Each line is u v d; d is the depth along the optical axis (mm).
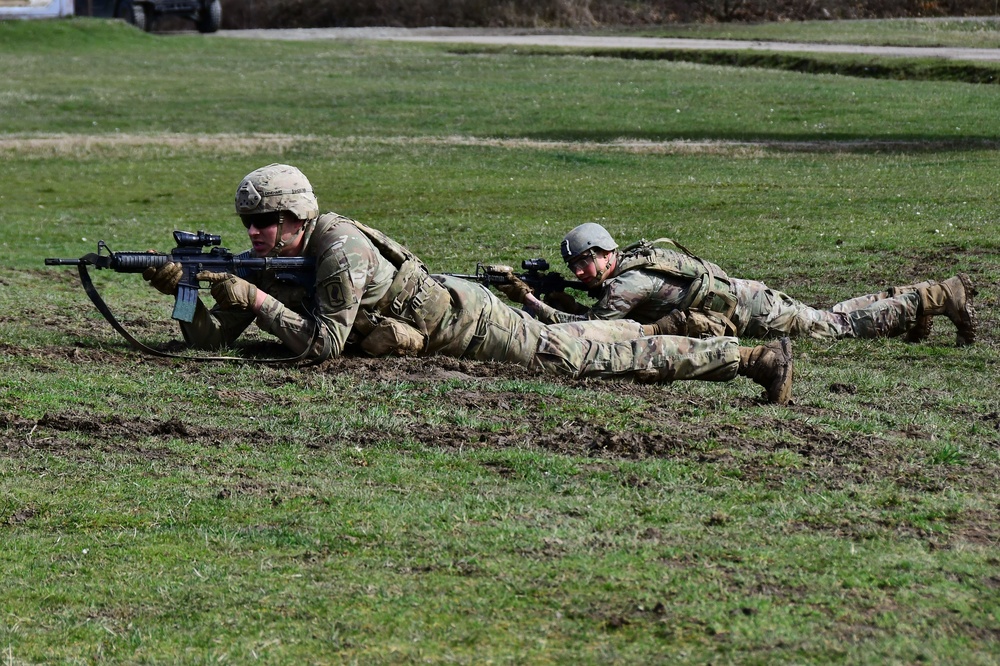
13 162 71688
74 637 13461
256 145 76938
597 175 65062
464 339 24812
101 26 138125
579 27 158500
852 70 109000
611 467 18906
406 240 48375
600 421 21234
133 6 149875
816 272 39906
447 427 20797
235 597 14344
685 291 27062
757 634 13234
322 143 78188
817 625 13469
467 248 46469
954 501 17609
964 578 14750
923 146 71312
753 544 15836
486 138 81000
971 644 13039
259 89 105500
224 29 170375
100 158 73000
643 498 17547
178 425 20406
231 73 116000
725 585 14516
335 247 24047
